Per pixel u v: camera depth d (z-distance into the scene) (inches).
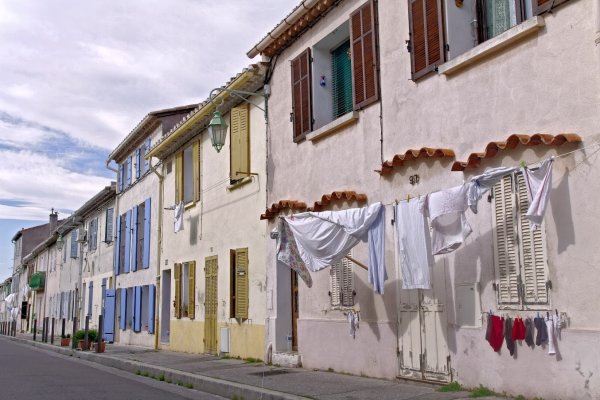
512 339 292.2
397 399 310.3
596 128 262.2
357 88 427.5
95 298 1192.8
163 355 677.3
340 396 329.1
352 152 431.8
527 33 295.7
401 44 388.5
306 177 486.0
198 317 676.7
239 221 595.5
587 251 262.2
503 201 303.4
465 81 335.6
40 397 387.9
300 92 495.8
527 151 290.4
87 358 743.7
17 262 2439.7
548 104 285.3
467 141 331.9
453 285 331.6
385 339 382.3
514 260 295.9
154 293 826.2
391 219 381.4
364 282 406.0
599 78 261.4
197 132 714.2
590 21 267.9
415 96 372.8
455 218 306.3
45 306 1801.2
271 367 484.7
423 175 359.3
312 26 488.4
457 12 354.9
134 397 391.2
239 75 563.5
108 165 1111.0
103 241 1156.5
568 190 271.3
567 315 268.8
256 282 551.2
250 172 575.8
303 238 406.6
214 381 417.1
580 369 261.0
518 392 288.8
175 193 772.0
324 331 444.8
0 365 649.0
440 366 337.7
